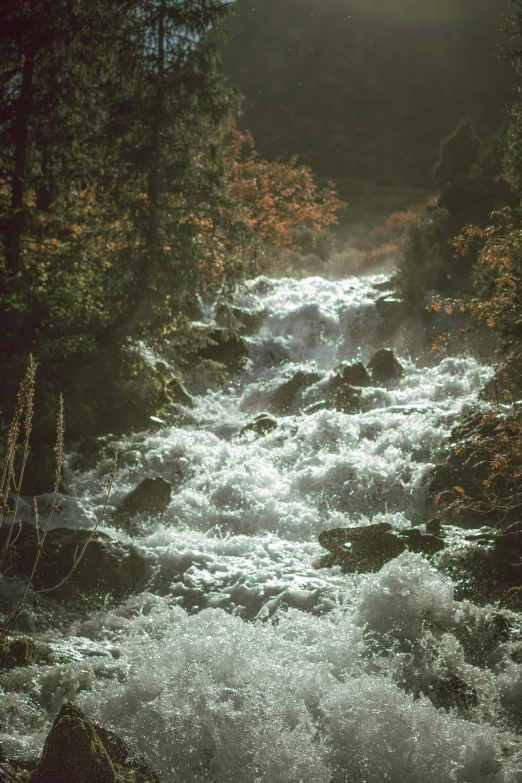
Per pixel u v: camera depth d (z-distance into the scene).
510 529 6.98
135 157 14.07
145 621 6.38
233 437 11.92
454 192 20.67
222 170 14.84
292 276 26.56
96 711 4.36
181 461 10.73
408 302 18.50
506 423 7.67
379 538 7.15
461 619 5.71
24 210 13.62
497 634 5.59
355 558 7.16
